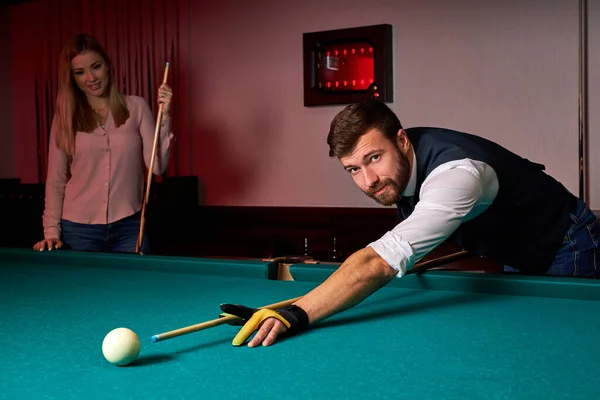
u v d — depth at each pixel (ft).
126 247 10.75
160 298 5.89
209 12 15.03
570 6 12.07
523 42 12.42
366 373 3.76
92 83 10.19
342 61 13.55
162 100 10.59
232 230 14.76
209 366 3.92
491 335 4.55
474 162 5.74
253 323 4.48
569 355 4.07
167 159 10.95
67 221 10.54
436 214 5.16
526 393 3.42
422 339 4.47
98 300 5.84
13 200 15.05
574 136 12.19
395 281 6.27
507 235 6.51
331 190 14.08
